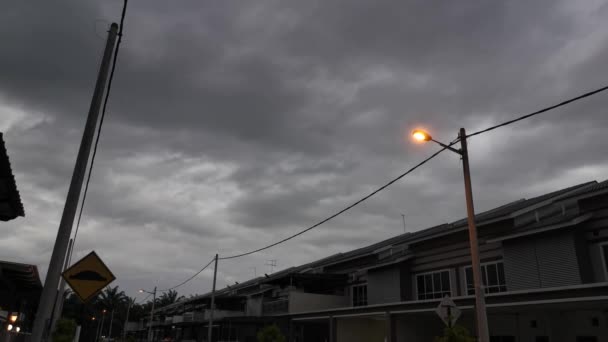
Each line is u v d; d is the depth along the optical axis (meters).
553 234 18.02
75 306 64.62
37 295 20.16
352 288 32.69
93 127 7.23
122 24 8.02
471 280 22.50
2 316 16.97
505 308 17.11
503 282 20.67
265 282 35.72
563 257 17.42
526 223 20.39
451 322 12.07
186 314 54.78
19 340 19.56
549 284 17.70
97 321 79.75
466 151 12.38
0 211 8.99
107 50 7.79
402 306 20.86
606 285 13.24
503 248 20.08
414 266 26.48
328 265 36.09
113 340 91.25
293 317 30.89
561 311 18.00
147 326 89.44
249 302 39.84
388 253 30.14
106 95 9.18
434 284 24.73
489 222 21.70
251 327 40.88
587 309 17.06
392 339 21.09
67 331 19.22
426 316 23.09
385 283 27.45
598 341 16.58
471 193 11.88
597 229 17.39
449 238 24.45
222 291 62.72
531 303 15.20
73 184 6.80
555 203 20.50
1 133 6.20
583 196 18.11
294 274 32.53
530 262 18.67
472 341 11.73
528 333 19.28
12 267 13.30
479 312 10.73
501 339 20.58
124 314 102.00
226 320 38.91
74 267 8.41
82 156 7.00
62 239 6.51
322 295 32.59
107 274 8.60
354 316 24.39
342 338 27.73
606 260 16.83
